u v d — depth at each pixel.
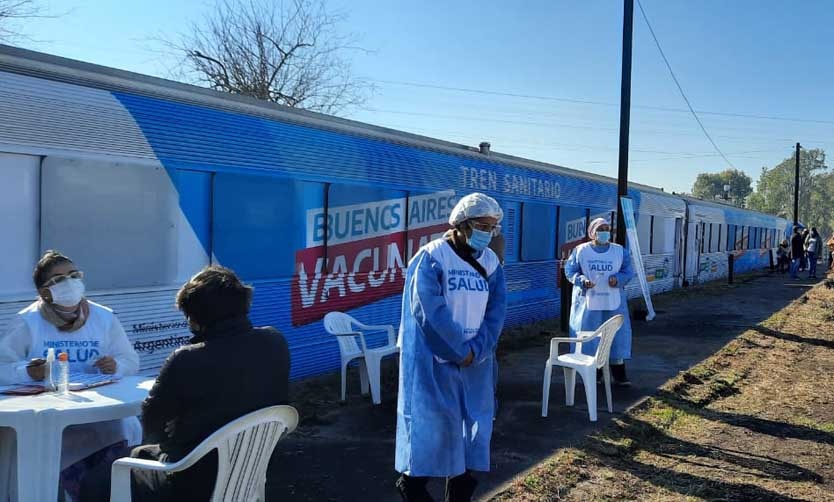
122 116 5.55
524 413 6.50
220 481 2.72
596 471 4.89
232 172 6.43
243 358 2.82
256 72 23.97
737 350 10.17
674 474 4.88
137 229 5.65
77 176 5.23
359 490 4.50
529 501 4.31
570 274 7.21
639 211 16.75
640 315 13.85
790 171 106.62
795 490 4.58
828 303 16.44
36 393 3.36
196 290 2.83
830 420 6.35
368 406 6.60
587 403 6.59
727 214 25.81
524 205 11.69
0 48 5.03
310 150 7.34
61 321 3.76
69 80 5.25
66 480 3.41
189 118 6.10
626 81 12.44
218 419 2.75
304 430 5.79
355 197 7.98
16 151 4.84
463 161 9.99
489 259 3.58
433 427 3.31
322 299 7.60
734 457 5.27
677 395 7.30
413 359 3.37
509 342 10.50
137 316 5.67
